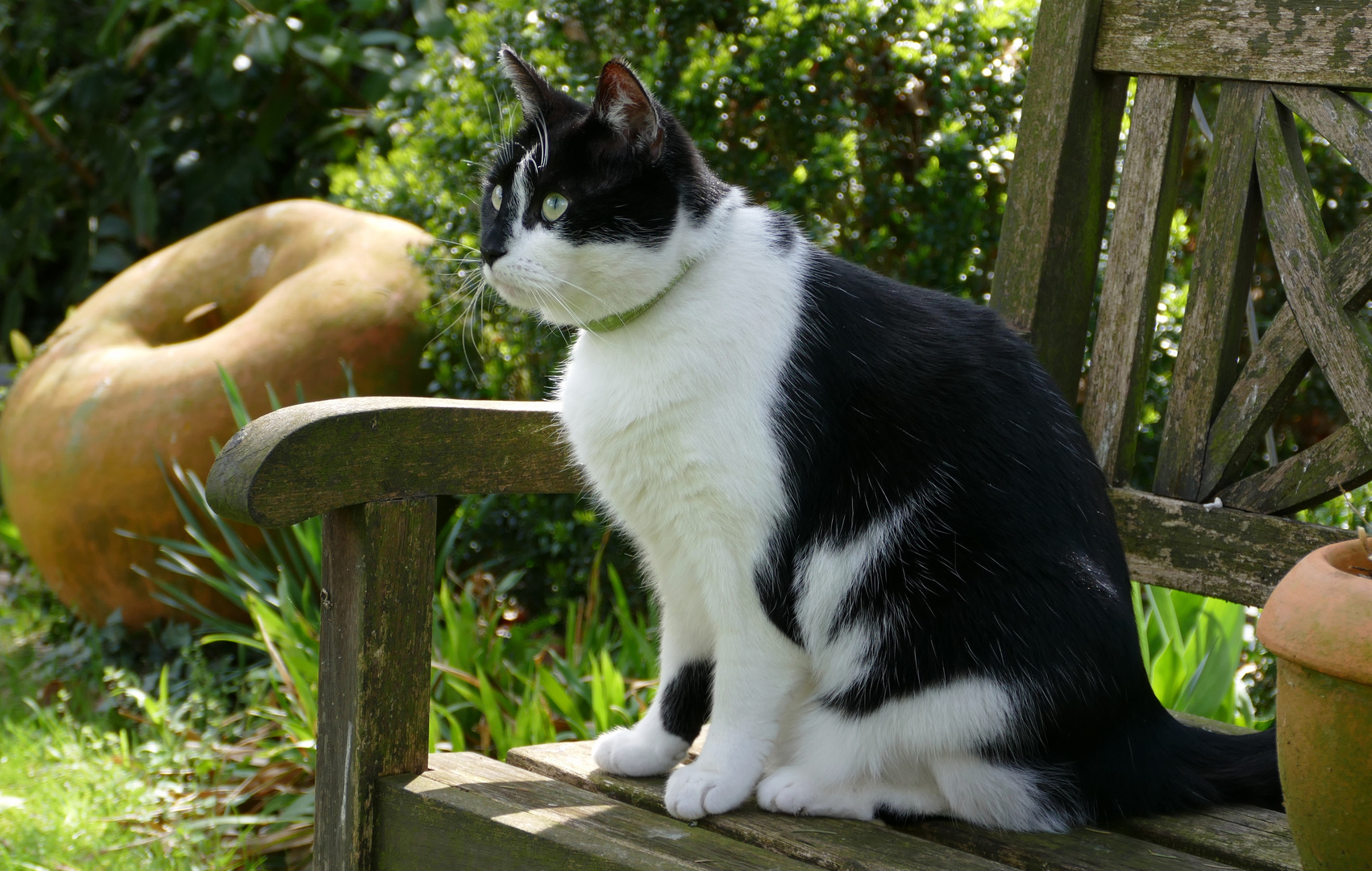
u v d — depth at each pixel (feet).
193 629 10.69
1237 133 5.43
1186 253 9.66
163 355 10.54
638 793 4.77
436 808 4.47
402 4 15.88
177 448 10.07
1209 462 5.52
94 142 16.06
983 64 8.84
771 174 8.97
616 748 4.98
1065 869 4.14
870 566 4.65
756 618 4.66
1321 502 5.34
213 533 10.09
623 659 8.61
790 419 4.55
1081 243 5.94
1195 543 5.44
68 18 16.98
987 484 4.63
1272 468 5.37
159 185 16.97
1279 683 3.43
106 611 10.89
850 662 4.73
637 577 9.86
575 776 4.98
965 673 4.53
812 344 4.65
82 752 8.83
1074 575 4.61
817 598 4.66
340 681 4.66
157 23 15.55
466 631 8.72
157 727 9.17
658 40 9.12
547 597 10.27
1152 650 7.40
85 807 7.94
